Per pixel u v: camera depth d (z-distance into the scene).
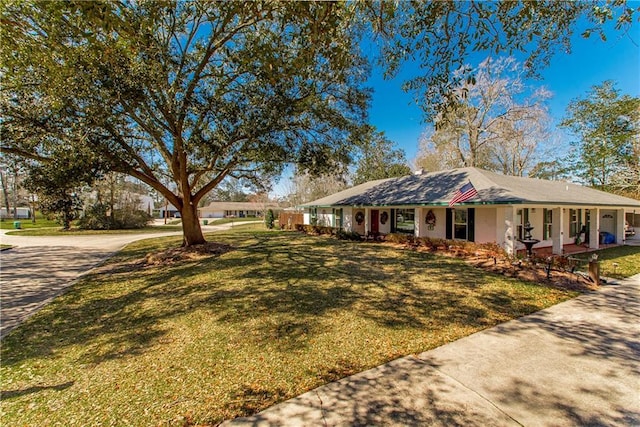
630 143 20.48
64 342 4.70
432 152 28.17
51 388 3.46
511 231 10.19
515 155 25.48
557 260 8.52
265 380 3.52
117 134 9.57
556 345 4.29
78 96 7.46
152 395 3.28
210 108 9.35
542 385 3.34
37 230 26.27
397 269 9.24
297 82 9.55
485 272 8.77
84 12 3.32
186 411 3.00
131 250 14.43
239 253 12.39
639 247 13.82
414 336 4.63
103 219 27.78
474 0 4.28
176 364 3.94
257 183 14.70
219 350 4.29
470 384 3.36
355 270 9.14
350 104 11.09
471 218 13.14
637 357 3.94
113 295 7.17
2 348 4.52
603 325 5.00
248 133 9.73
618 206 13.39
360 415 2.87
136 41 4.88
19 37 4.21
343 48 4.15
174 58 8.59
